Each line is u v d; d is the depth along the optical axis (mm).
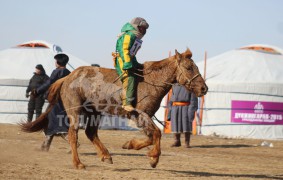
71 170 11055
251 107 26219
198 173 11977
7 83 27641
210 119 26531
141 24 11227
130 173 11109
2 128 23297
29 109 23938
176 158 15047
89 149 16000
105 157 11898
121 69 11180
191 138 23594
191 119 18875
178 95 18922
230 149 19266
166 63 11289
